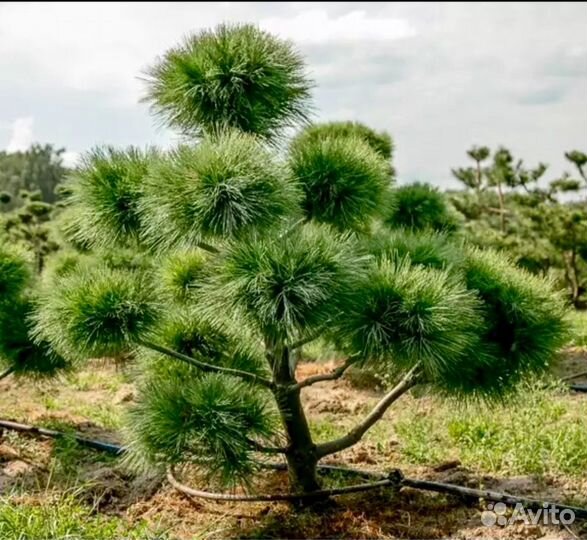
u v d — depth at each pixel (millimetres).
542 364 4488
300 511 4469
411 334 3734
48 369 5906
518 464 5145
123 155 4129
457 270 4359
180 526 4418
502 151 14930
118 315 3840
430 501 4609
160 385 4160
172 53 4125
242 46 4023
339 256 3551
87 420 6590
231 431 3840
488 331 4387
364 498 4676
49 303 4105
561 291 4645
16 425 6012
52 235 13516
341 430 6172
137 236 4133
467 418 5785
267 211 3494
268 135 4262
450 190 18203
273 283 3410
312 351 5180
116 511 4703
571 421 5984
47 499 4648
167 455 3871
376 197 4324
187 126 4180
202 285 3725
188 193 3496
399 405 6793
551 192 14562
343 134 6461
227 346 4855
